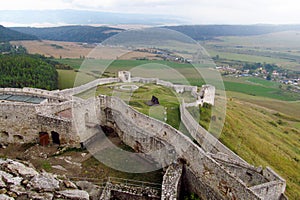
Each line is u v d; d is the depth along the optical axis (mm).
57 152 21609
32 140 23656
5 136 24031
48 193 13078
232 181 14234
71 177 17766
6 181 13125
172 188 15453
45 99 28031
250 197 13227
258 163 26641
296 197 23375
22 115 23094
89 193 15242
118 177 18234
